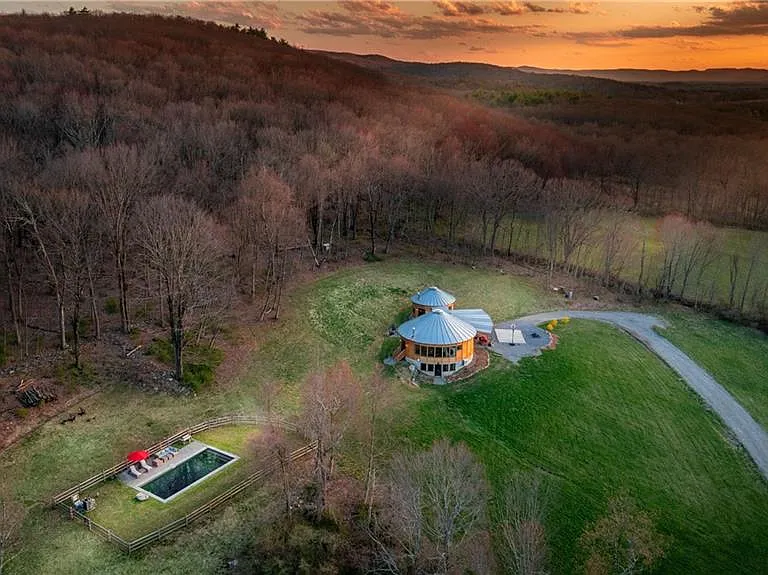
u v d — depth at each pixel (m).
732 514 59.25
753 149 170.00
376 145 129.75
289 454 59.62
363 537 52.66
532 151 155.12
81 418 64.56
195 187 98.31
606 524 53.56
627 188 162.62
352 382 65.25
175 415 67.06
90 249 80.44
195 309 80.94
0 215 75.25
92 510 53.72
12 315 78.75
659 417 72.88
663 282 106.44
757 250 122.31
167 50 195.38
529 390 75.69
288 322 88.19
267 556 50.12
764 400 77.44
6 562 47.91
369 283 102.56
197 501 55.19
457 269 112.38
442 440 62.12
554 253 115.44
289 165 109.12
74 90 126.50
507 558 52.09
